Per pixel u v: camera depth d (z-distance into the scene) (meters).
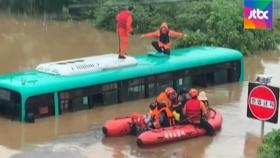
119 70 20.98
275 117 14.75
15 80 19.31
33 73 20.36
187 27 35.09
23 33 37.72
